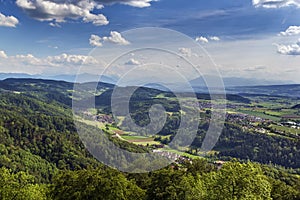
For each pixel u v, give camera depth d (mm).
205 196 28125
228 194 25500
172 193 33031
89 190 30453
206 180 31156
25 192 32438
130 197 32594
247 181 25453
